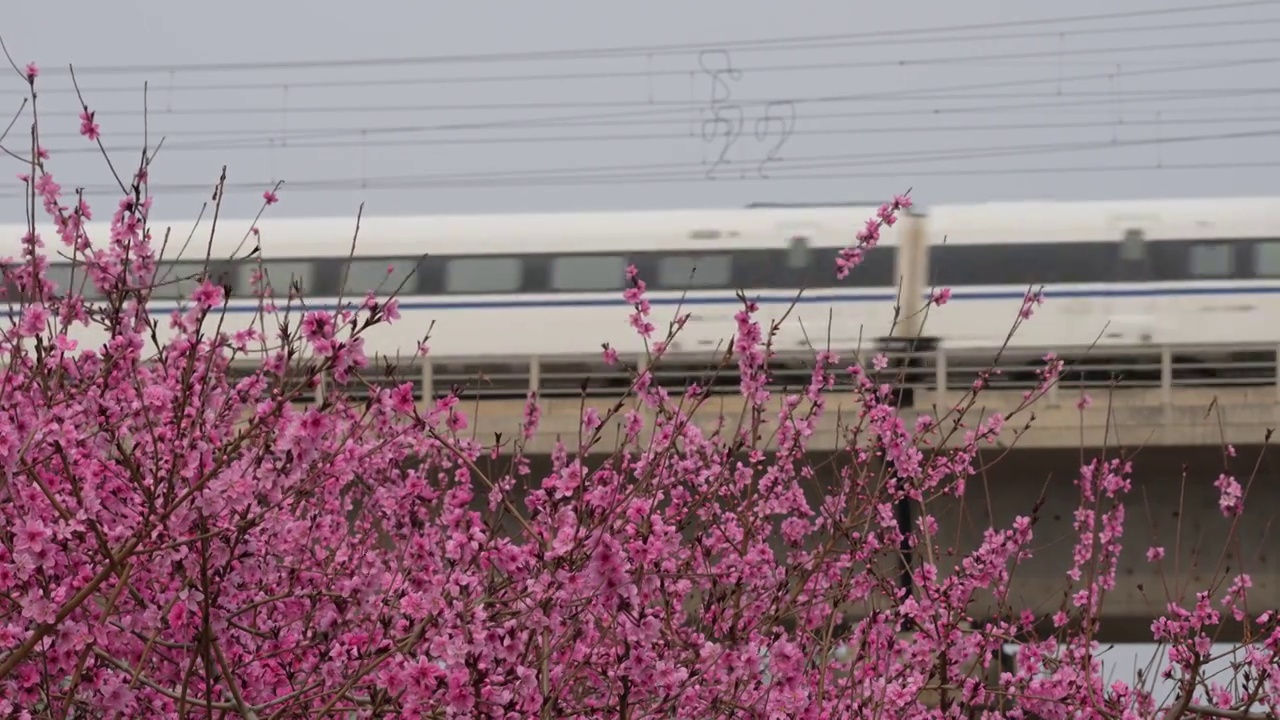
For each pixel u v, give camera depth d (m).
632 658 15.21
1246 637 21.84
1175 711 21.14
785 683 17.23
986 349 67.50
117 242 17.56
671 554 19.86
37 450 15.11
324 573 17.97
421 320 70.06
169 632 17.03
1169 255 68.19
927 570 21.89
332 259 70.12
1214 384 65.69
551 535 15.60
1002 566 22.95
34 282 18.34
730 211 70.44
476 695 14.38
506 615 14.91
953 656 21.39
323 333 14.20
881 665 21.70
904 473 21.59
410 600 14.93
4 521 14.86
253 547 15.10
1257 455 50.78
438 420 16.31
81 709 16.64
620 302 69.62
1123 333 67.44
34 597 13.57
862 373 23.41
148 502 13.95
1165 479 52.06
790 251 69.25
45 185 18.67
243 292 67.69
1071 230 68.56
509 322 70.25
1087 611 23.23
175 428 15.44
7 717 15.23
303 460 14.13
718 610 19.64
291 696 15.65
